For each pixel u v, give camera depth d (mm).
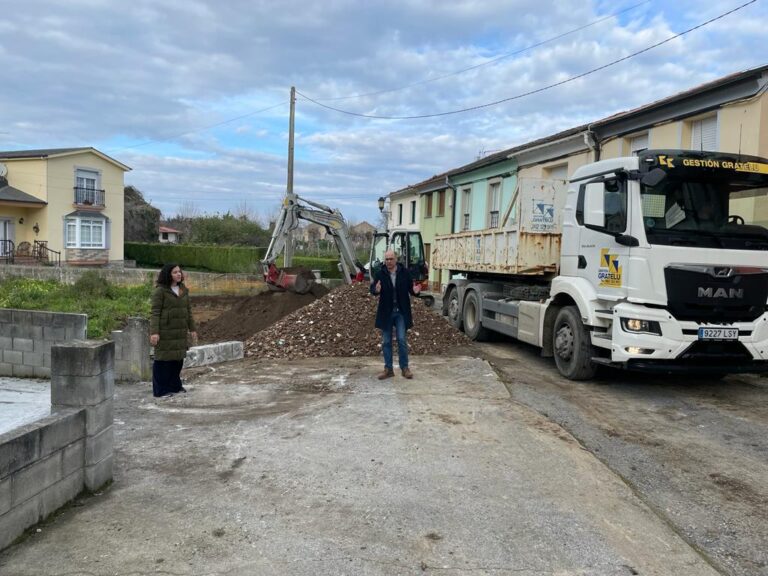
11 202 33375
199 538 3705
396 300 8102
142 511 4074
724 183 7469
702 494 4578
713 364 7242
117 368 8203
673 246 7027
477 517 4047
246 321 14305
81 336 8461
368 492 4438
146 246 42688
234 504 4207
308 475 4762
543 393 7613
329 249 44500
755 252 7203
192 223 50031
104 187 39500
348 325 10781
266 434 5805
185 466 4949
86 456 4305
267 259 15781
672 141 12891
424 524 3934
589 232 8188
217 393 7402
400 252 18422
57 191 36219
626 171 7355
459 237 13383
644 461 5266
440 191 28297
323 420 6254
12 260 33469
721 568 3500
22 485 3633
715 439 5910
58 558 3443
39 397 7508
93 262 38438
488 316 11945
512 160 20172
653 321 7055
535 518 4043
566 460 5129
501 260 10930
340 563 3428
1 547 3471
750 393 7859
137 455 5207
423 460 5113
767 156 10844
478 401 6988
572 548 3646
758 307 7242
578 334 8211
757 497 4539
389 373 8141
